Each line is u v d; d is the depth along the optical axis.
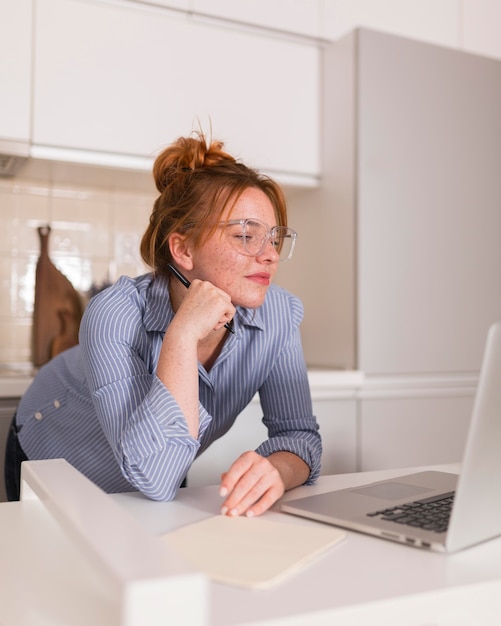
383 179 2.37
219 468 2.09
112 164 2.26
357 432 2.30
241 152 2.42
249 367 1.26
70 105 2.19
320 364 2.52
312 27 2.51
